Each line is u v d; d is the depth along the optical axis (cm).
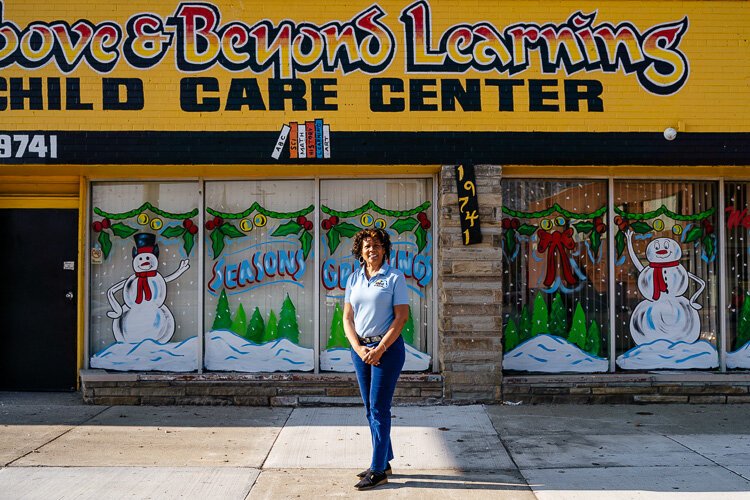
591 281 855
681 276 858
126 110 795
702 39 816
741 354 859
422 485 561
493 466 608
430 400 816
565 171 839
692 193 859
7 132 789
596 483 565
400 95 803
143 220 848
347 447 663
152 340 841
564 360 848
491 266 808
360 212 848
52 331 867
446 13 811
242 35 802
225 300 845
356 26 807
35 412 786
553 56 812
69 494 539
